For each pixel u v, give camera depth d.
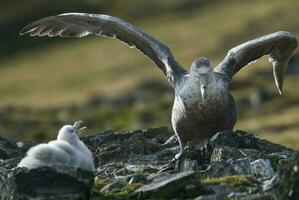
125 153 20.23
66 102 84.75
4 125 67.56
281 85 22.02
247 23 112.38
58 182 15.19
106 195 15.42
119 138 21.45
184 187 15.23
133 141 20.69
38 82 105.00
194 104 19.00
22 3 134.00
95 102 82.44
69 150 16.64
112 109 77.00
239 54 20.17
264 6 119.38
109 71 104.69
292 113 70.75
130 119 72.31
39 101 89.44
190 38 111.31
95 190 15.59
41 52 121.56
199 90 18.95
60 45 124.88
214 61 97.31
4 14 130.88
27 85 103.94
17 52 122.25
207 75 18.95
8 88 103.44
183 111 19.19
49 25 21.56
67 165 15.83
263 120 68.75
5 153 20.42
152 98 81.44
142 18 127.38
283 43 20.77
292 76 82.19
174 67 19.94
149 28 121.44
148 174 17.44
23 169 15.63
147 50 20.84
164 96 81.75
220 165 16.84
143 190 15.26
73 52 119.19
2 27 128.12
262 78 82.69
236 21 115.00
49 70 110.81
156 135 22.47
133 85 89.12
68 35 21.62
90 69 107.19
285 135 62.16
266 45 20.64
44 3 132.38
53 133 63.41
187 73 19.75
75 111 78.62
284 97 75.69
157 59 20.72
